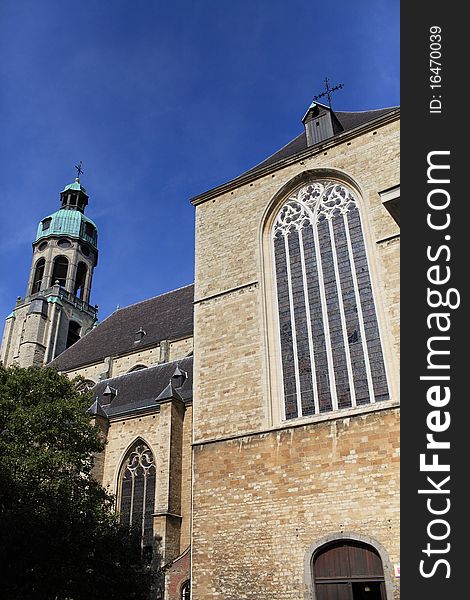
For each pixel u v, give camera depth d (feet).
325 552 56.85
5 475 69.67
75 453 85.87
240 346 73.41
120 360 152.35
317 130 88.07
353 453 58.90
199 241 85.56
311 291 72.18
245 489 64.13
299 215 77.87
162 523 92.99
